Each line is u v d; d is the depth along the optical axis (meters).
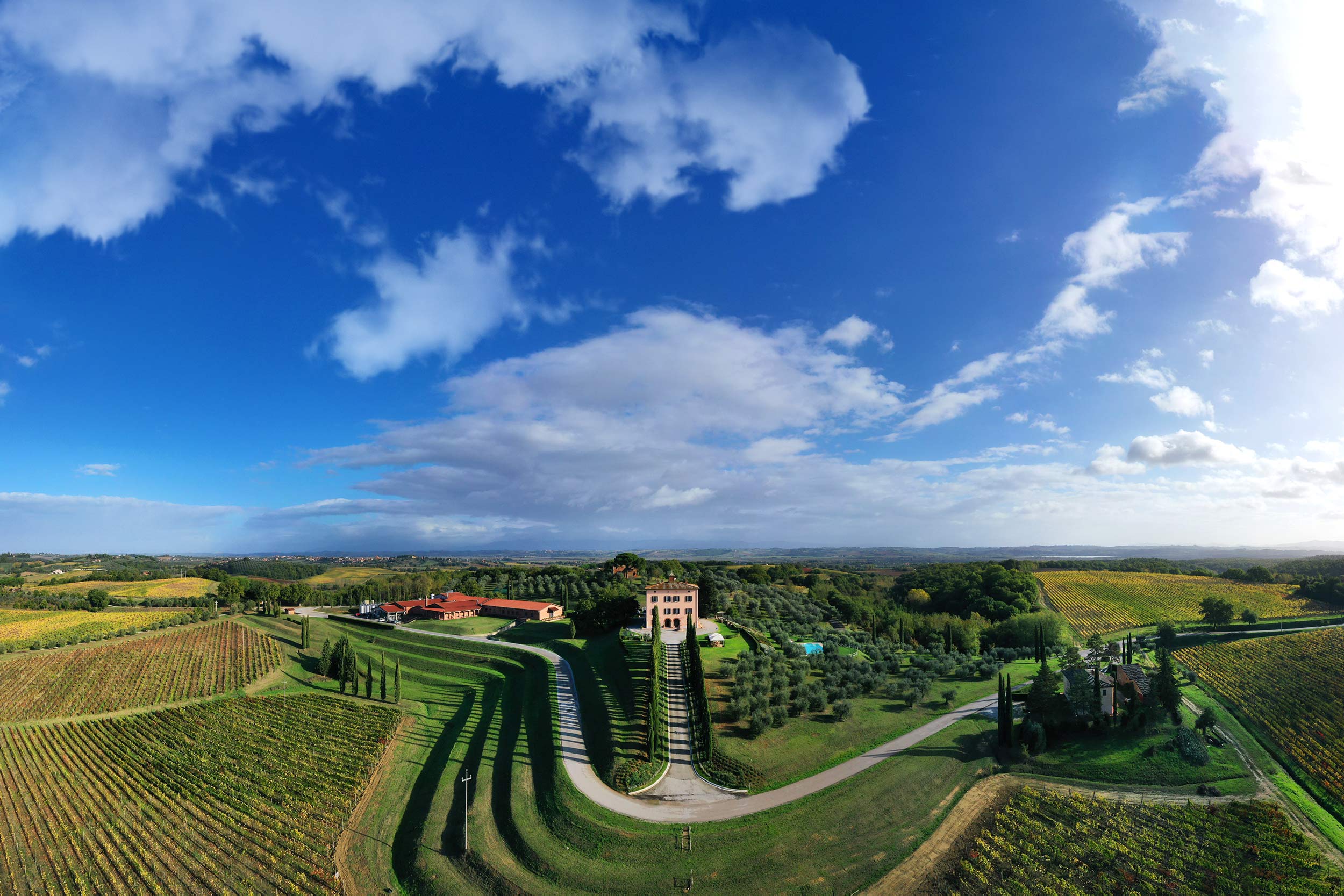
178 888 65.38
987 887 61.97
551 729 94.69
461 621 180.50
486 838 71.12
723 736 87.94
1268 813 73.00
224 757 95.44
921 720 99.81
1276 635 135.50
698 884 62.28
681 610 150.38
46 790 87.81
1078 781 82.38
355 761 92.31
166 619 189.50
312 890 65.06
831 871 64.06
